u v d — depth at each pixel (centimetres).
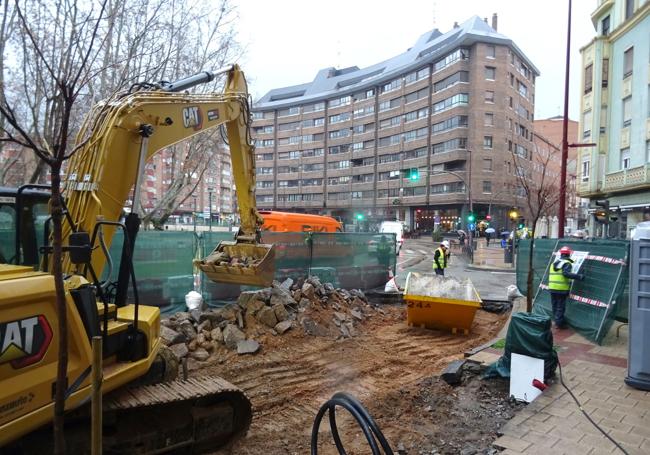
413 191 6950
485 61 5959
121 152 520
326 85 9125
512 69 6175
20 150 1184
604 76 3180
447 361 848
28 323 303
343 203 8281
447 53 6300
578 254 995
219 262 806
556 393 586
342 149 8375
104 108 534
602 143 3203
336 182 8481
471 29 6066
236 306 960
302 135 8956
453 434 514
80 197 486
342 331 1015
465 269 2700
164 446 448
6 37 895
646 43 2759
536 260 1314
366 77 8500
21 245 482
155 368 513
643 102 2789
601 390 598
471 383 662
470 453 463
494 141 6003
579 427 493
